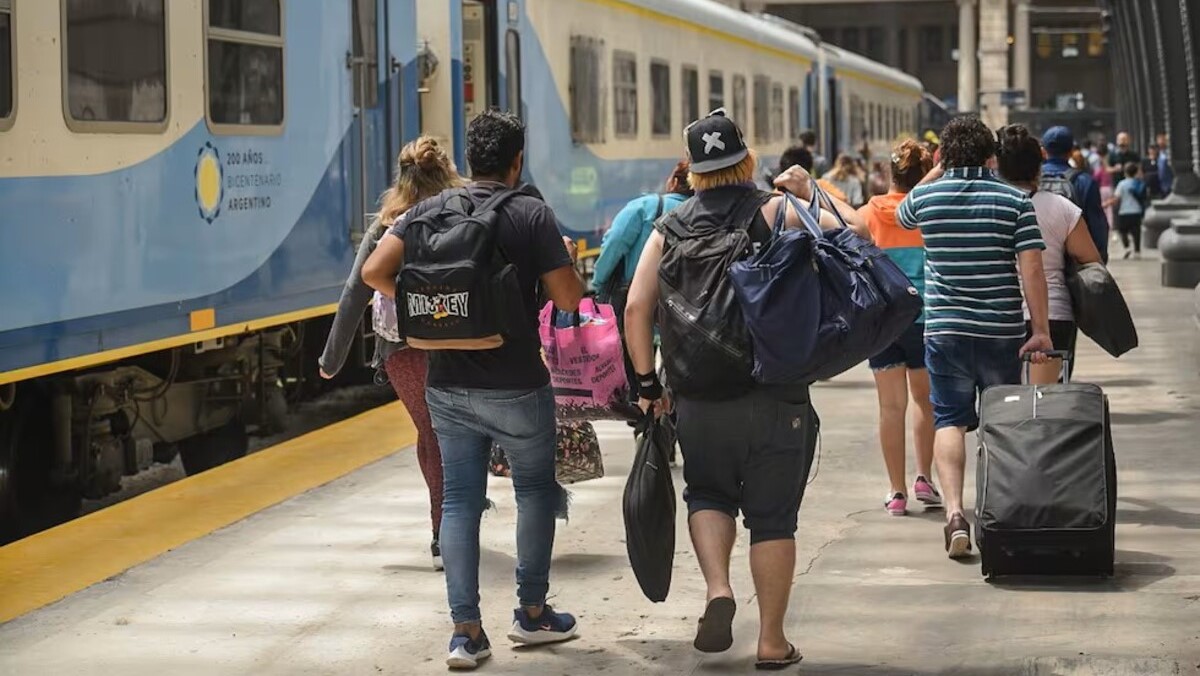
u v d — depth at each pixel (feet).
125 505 70.54
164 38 74.08
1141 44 260.21
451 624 53.47
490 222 47.06
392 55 102.53
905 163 69.00
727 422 45.80
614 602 55.77
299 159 88.53
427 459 59.06
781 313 44.27
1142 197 225.97
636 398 59.62
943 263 60.44
